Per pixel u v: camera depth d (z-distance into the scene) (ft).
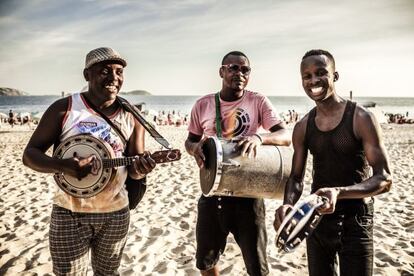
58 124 8.89
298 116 125.70
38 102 374.43
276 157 9.80
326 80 8.20
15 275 13.71
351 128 8.11
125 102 9.45
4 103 350.02
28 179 29.71
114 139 9.08
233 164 9.36
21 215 20.62
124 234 9.25
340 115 8.30
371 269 8.04
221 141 9.84
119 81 9.06
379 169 7.67
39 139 8.79
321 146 8.46
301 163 9.18
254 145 9.57
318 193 7.33
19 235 17.66
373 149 7.81
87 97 9.10
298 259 15.11
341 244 8.16
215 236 10.71
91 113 8.96
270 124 10.82
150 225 19.08
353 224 8.09
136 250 15.94
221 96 11.32
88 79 9.13
